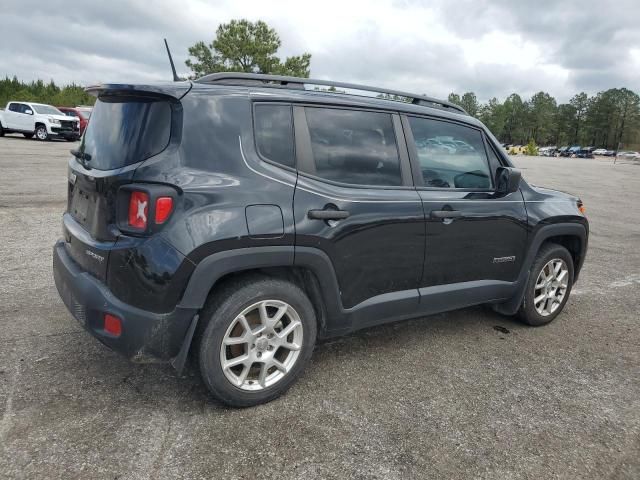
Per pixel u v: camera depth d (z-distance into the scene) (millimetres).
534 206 4035
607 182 22156
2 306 3988
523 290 4086
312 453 2443
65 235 3162
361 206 3000
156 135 2516
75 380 2963
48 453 2320
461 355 3652
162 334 2477
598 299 5191
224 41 33250
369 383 3158
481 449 2557
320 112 3023
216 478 2230
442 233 3416
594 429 2791
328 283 2922
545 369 3502
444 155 3586
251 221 2582
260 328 2746
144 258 2418
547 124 135625
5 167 12422
